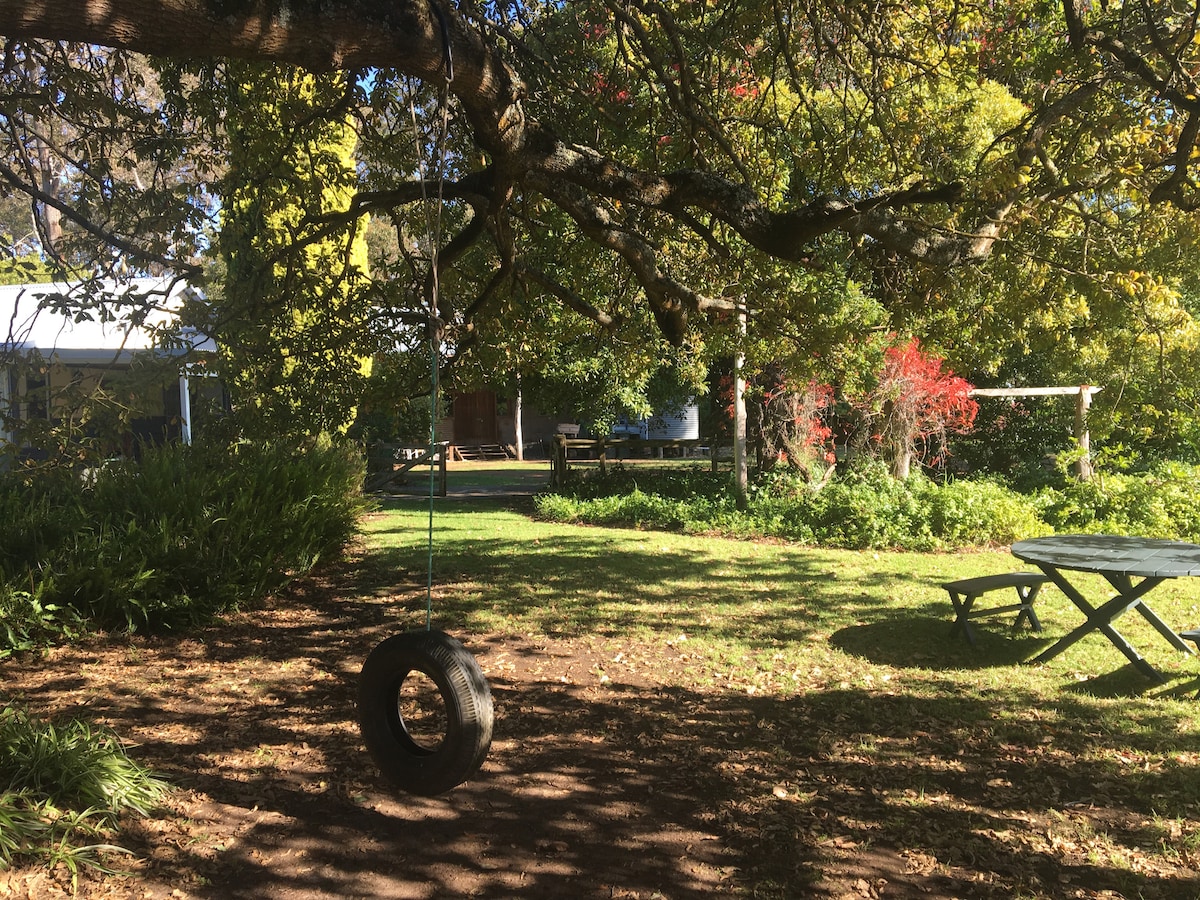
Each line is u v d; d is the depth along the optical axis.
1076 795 4.25
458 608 8.22
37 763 3.90
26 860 3.45
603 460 18.34
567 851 3.82
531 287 8.51
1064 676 6.05
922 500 12.16
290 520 8.98
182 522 7.73
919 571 9.77
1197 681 5.75
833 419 15.24
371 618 7.92
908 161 7.14
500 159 4.63
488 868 3.68
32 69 6.22
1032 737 4.97
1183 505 11.34
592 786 4.46
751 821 4.07
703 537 12.52
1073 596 6.26
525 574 9.80
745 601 8.41
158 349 6.30
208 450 8.87
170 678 6.11
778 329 7.19
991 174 5.28
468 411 33.22
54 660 6.41
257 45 2.96
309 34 3.07
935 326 6.39
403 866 3.69
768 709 5.53
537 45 7.91
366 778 4.52
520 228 8.19
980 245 5.34
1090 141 6.27
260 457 9.44
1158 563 5.88
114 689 5.82
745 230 5.09
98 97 6.04
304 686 6.00
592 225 5.32
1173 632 6.27
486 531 13.33
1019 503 12.09
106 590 6.97
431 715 5.50
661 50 7.95
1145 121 5.81
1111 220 6.73
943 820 4.03
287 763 4.70
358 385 7.27
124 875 3.48
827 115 9.88
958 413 14.12
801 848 3.81
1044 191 6.03
